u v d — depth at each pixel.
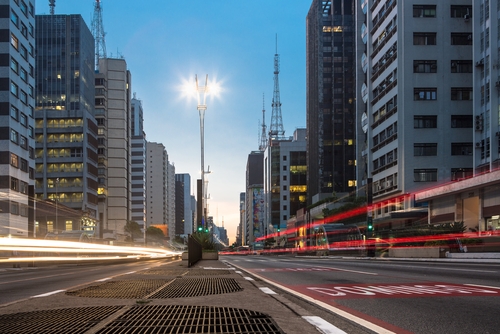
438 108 60.25
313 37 142.62
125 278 13.57
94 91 123.19
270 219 176.12
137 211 174.50
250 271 18.95
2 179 58.25
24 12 66.38
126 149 139.25
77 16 113.12
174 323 5.48
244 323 5.42
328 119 134.00
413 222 60.19
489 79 48.38
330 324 5.37
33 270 28.22
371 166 75.06
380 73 71.31
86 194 102.19
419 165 59.50
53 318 5.92
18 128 62.53
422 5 61.50
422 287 10.53
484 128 49.75
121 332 4.97
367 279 13.41
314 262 32.56
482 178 37.56
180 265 26.73
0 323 5.59
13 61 61.62
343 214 80.69
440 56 60.88
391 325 5.81
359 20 92.00
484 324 5.88
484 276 13.81
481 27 51.00
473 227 41.38
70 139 103.12
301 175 177.62
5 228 57.50
